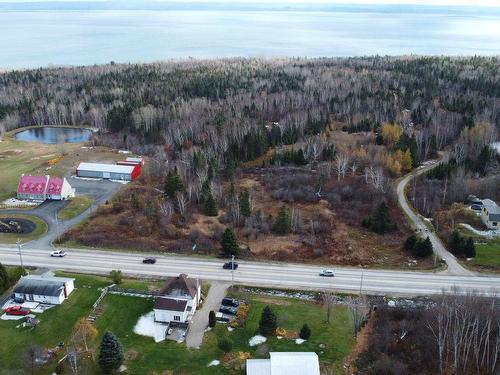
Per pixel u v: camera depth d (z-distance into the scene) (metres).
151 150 164.88
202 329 73.69
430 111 187.62
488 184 126.19
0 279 79.88
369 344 71.44
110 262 92.38
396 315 78.00
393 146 153.50
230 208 116.06
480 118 177.38
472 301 74.88
